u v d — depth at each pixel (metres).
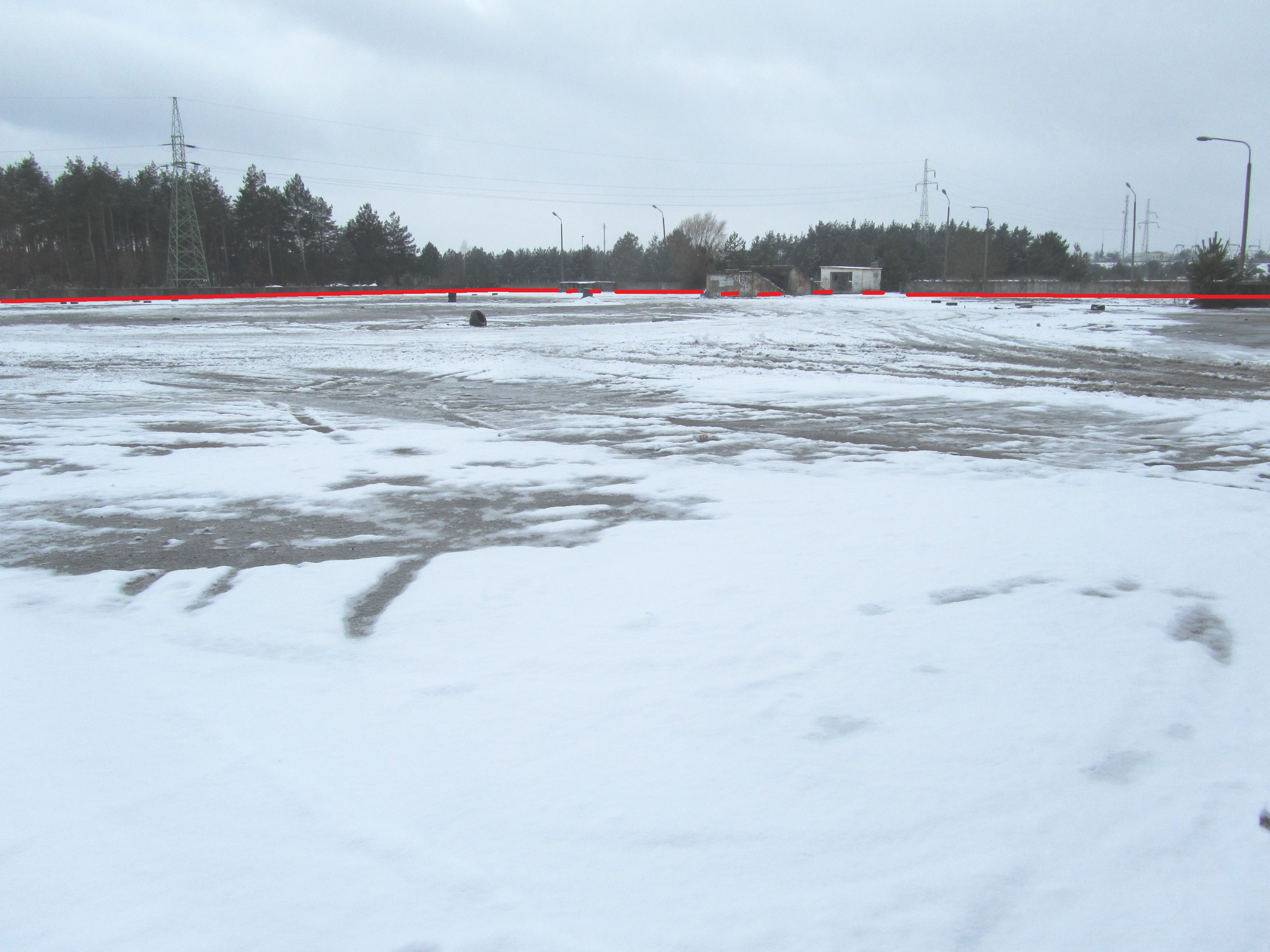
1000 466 8.49
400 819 2.83
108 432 10.73
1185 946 2.27
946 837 2.69
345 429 10.92
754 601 4.76
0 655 4.22
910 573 5.17
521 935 2.30
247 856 2.65
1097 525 6.16
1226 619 4.45
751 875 2.53
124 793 3.01
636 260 117.69
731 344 24.02
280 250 97.81
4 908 2.43
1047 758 3.13
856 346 22.95
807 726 3.38
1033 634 4.23
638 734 3.34
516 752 3.22
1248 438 9.86
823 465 8.66
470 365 18.64
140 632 4.52
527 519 6.68
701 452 9.37
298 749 3.29
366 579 5.32
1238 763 3.13
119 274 85.19
